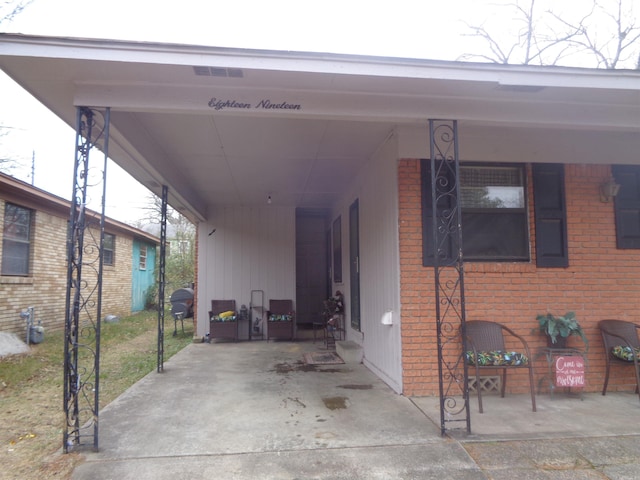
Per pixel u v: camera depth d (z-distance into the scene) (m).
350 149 5.87
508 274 5.02
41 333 9.02
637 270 5.21
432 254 4.92
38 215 9.76
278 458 3.26
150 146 5.30
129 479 2.96
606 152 5.32
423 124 4.65
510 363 4.34
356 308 7.42
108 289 13.83
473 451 3.38
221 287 9.70
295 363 6.88
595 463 3.19
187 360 7.23
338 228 9.24
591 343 5.07
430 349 4.83
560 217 5.17
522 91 3.81
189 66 3.28
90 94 3.59
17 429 4.09
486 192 5.16
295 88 3.72
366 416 4.16
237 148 5.78
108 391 5.39
